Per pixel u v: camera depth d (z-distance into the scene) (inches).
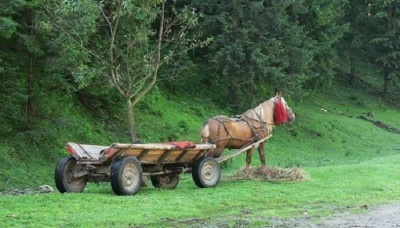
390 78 2084.2
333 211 450.0
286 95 1174.3
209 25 1151.0
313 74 1312.7
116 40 743.7
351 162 1032.2
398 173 694.5
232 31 1151.6
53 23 662.5
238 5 1152.8
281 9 1160.8
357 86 2057.1
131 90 666.2
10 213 410.3
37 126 765.3
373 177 656.4
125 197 490.9
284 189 562.6
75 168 521.3
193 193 533.3
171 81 1222.3
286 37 1183.6
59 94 842.2
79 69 656.4
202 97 1263.5
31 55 735.1
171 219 410.6
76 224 381.1
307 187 579.8
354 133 1487.5
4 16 662.5
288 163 979.3
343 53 2042.3
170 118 1085.8
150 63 697.6
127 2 631.8
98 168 516.7
